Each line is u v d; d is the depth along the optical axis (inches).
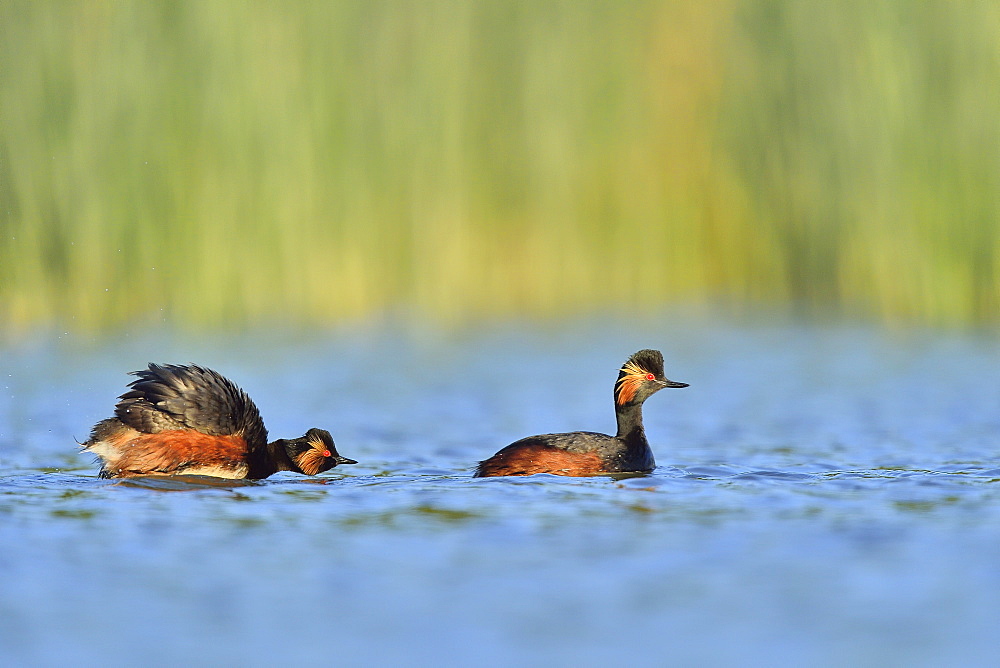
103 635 262.5
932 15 928.3
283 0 892.6
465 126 991.6
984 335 899.4
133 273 848.9
